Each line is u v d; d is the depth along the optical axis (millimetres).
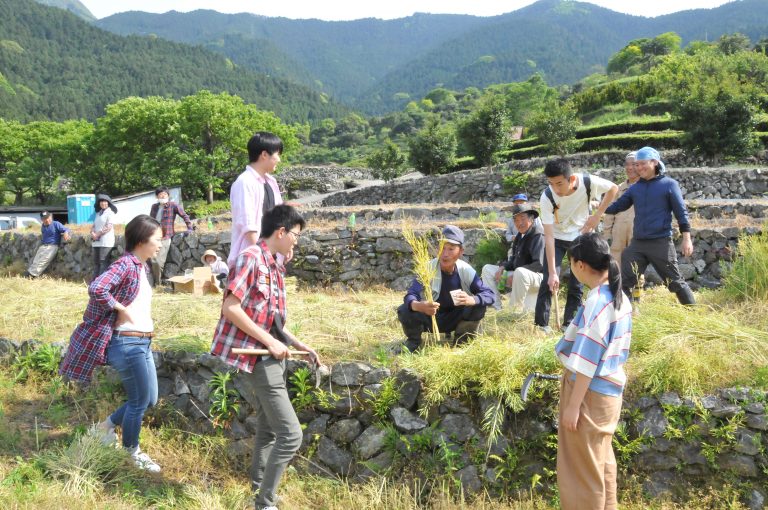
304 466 4613
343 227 9211
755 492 3881
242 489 4387
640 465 4094
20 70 171750
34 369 5895
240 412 4941
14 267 11930
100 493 4152
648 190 5383
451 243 4949
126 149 41000
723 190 18469
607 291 3352
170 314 6469
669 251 5340
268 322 3885
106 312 4332
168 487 4375
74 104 147625
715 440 3984
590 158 25438
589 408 3332
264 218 3957
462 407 4363
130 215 25688
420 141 30047
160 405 5266
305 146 108375
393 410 4480
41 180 49000
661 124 31875
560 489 3451
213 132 38000
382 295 8133
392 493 4160
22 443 4797
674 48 87500
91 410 5371
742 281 5598
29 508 3750
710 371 4145
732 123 23062
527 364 4277
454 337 5137
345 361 4781
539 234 6531
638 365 4246
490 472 4238
